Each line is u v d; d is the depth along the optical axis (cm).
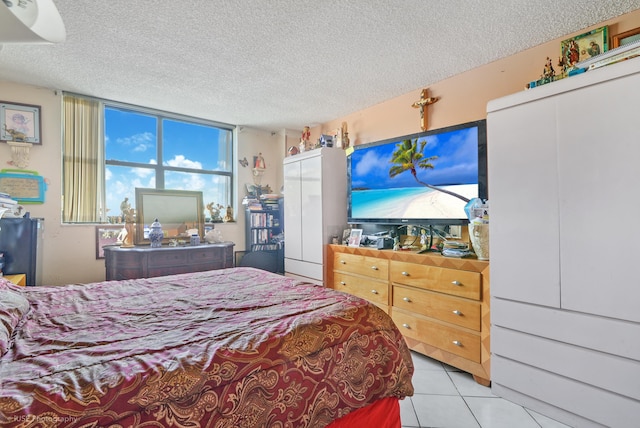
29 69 268
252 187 441
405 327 251
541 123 172
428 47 236
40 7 70
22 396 68
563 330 163
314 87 307
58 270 311
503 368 187
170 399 77
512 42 229
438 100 295
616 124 146
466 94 275
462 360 213
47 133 307
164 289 173
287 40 226
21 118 296
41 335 106
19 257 253
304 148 410
